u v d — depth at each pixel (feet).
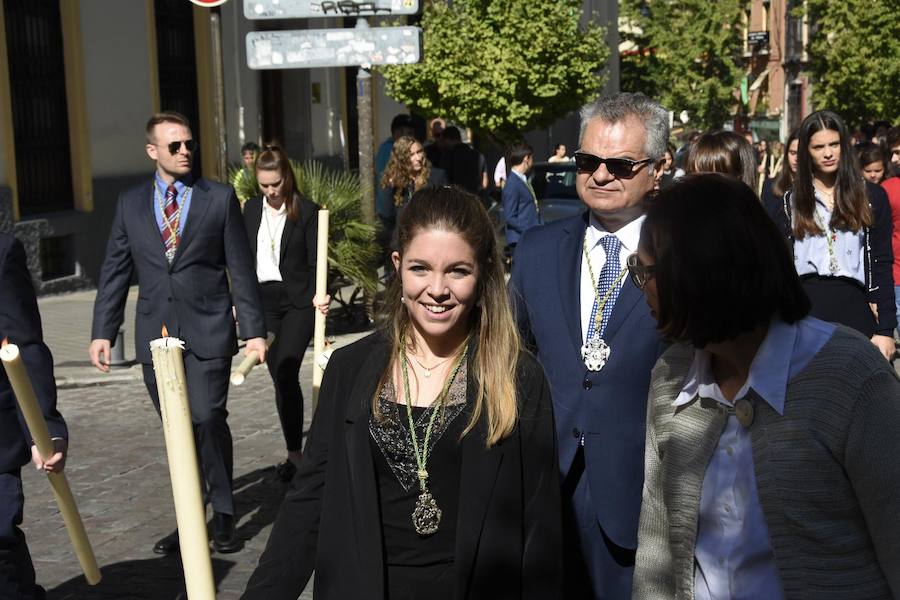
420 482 8.19
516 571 8.07
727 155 17.07
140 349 17.70
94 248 48.57
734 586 7.17
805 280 17.13
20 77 45.09
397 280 8.63
